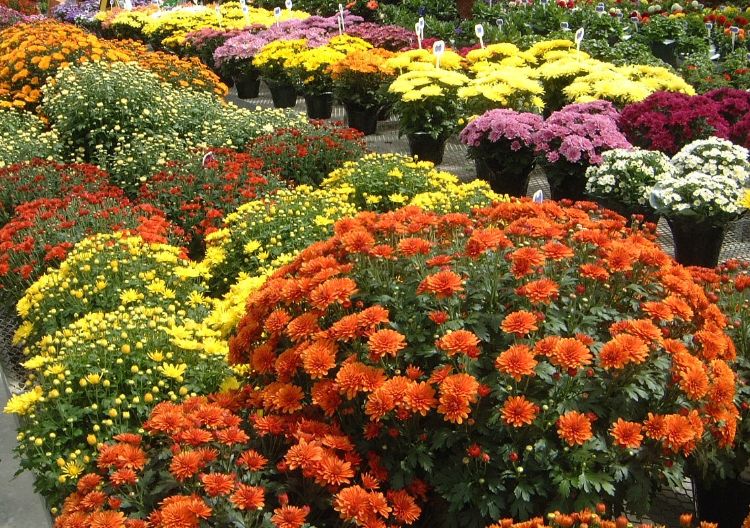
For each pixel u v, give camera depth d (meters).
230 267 3.33
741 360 2.37
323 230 3.35
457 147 5.04
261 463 1.86
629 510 1.96
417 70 4.89
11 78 5.45
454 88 4.68
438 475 1.93
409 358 2.00
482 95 4.72
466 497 1.86
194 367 2.67
